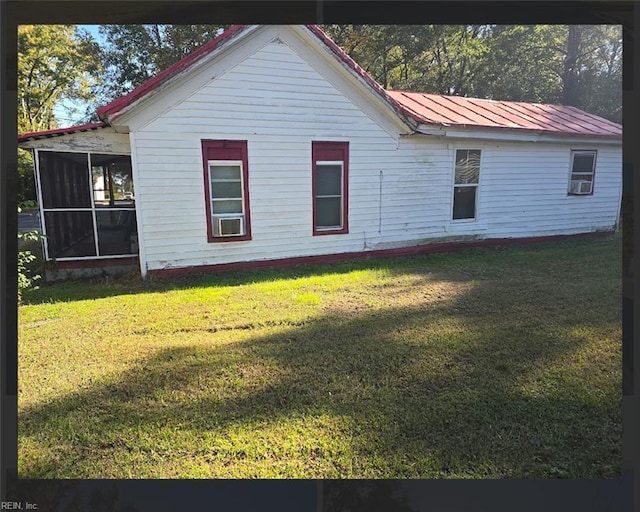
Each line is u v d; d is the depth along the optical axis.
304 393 2.99
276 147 6.71
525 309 4.77
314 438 2.50
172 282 6.09
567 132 8.54
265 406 2.83
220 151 6.38
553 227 9.41
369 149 7.41
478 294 5.39
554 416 2.69
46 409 2.81
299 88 6.71
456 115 8.13
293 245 7.09
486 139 8.09
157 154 6.05
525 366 3.36
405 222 7.96
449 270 6.75
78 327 4.30
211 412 2.76
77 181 8.95
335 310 4.79
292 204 6.98
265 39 6.34
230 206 6.63
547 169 9.09
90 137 6.37
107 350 3.73
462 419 2.66
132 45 17.25
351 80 6.93
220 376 3.24
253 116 6.49
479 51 16.33
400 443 2.45
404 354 3.60
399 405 2.82
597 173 9.60
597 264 7.07
